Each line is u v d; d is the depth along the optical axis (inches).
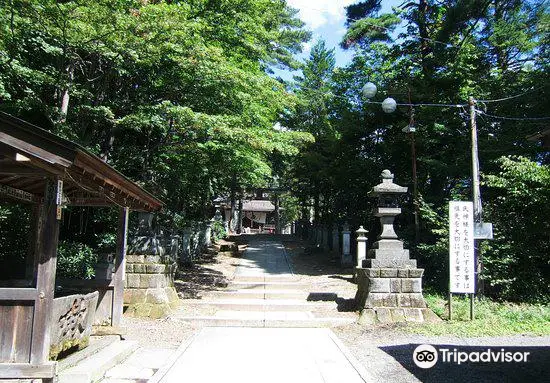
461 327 321.1
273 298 448.8
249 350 266.5
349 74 800.9
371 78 772.0
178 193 620.1
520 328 316.8
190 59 373.7
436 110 560.4
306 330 327.9
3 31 340.2
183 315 362.6
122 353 245.6
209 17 438.3
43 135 169.5
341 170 689.6
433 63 611.5
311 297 436.8
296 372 222.5
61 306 203.3
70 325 214.5
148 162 467.5
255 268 626.2
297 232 1232.2
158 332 315.0
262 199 1768.0
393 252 360.8
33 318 173.5
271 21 620.1
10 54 356.8
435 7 663.1
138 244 376.2
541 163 533.0
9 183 250.5
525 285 427.5
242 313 380.5
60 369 199.8
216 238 979.3
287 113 907.4
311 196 1051.3
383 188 372.5
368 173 658.8
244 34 467.2
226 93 408.2
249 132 375.2
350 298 430.6
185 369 225.0
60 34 346.9
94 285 292.8
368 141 693.3
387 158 650.2
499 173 488.4
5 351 172.2
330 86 946.7
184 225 657.6
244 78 391.9
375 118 654.5
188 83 413.7
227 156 438.0
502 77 583.5
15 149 167.6
